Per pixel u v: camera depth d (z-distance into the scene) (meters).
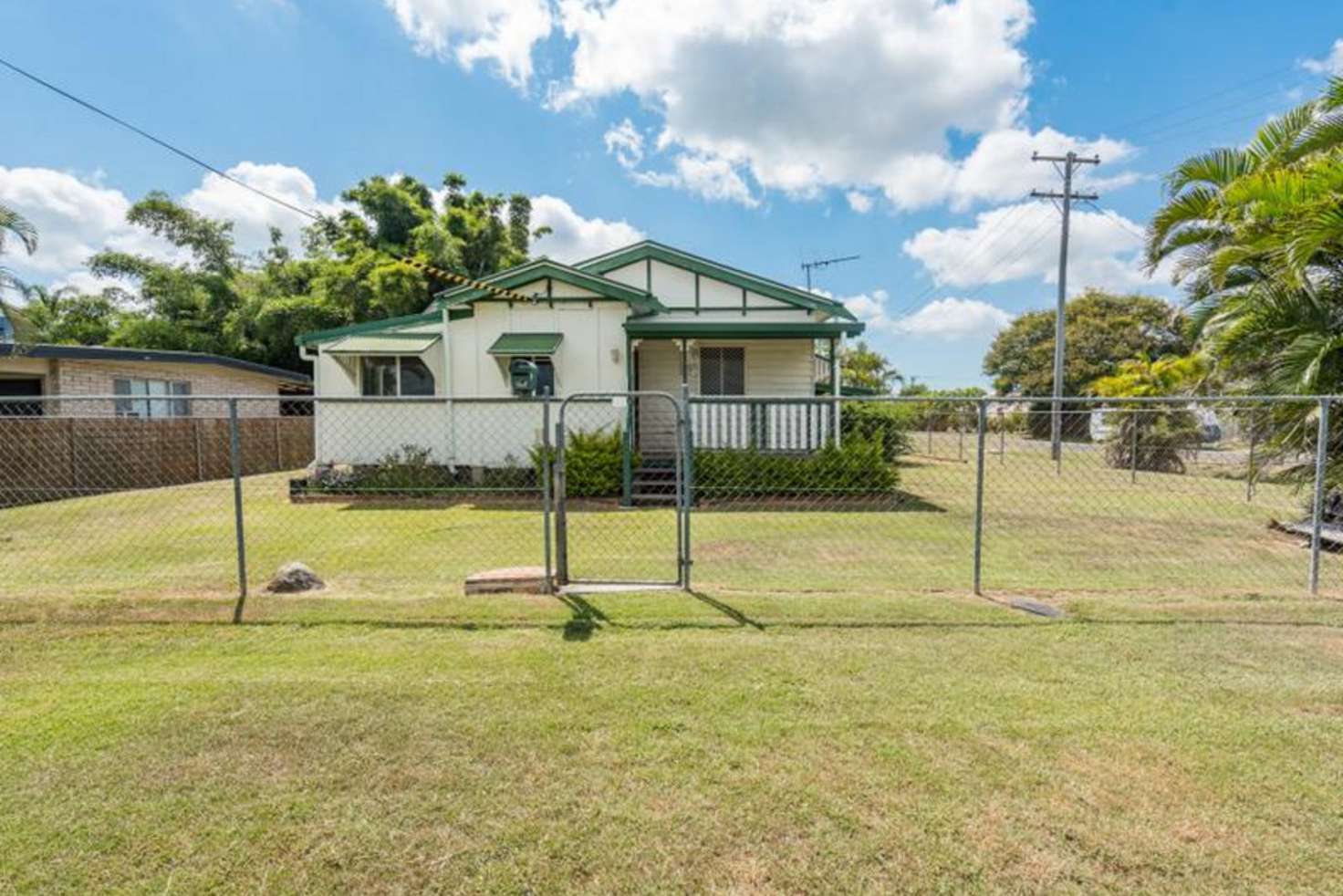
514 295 11.60
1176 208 8.62
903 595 4.87
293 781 2.46
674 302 13.45
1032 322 43.28
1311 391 7.01
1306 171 7.04
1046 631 4.07
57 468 11.31
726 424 11.98
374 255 22.70
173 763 2.58
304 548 7.03
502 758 2.61
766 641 3.89
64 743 2.72
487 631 4.07
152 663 3.60
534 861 2.04
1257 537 7.70
